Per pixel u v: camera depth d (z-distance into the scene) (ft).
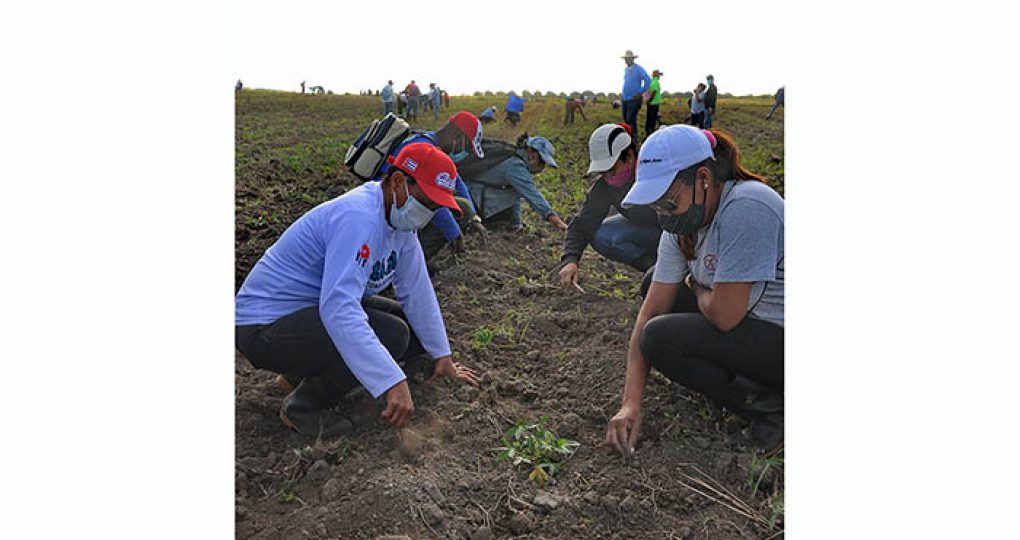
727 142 8.99
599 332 13.17
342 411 10.52
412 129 14.70
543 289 15.46
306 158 23.41
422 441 9.52
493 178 18.99
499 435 9.88
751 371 9.25
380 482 8.51
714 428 9.86
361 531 7.97
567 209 21.79
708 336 9.22
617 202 13.99
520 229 19.79
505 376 11.81
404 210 9.34
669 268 9.85
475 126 15.97
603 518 8.29
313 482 9.03
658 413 10.19
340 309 9.06
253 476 9.21
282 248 9.86
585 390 11.14
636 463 9.16
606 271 16.98
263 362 9.84
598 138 13.41
